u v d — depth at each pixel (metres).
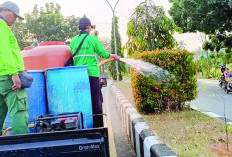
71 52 4.20
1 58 3.13
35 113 3.55
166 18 15.32
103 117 4.18
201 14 19.83
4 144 2.48
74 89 3.58
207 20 19.53
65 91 3.56
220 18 19.12
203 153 3.69
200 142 4.23
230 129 4.97
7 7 3.44
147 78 7.10
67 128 2.89
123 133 6.77
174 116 6.57
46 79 3.70
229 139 4.35
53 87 3.59
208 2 17.20
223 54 29.48
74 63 4.14
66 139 2.48
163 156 3.13
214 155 3.60
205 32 22.34
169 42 15.40
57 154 2.45
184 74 7.21
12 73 3.06
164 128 5.31
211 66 28.22
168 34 15.42
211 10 18.41
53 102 3.60
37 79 3.62
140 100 7.17
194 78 7.30
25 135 2.48
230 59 26.81
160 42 15.33
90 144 2.46
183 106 7.58
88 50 4.13
